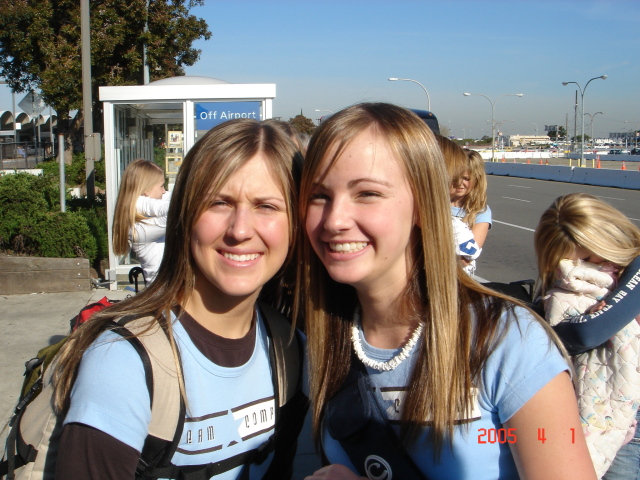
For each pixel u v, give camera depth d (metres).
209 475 1.46
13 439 1.42
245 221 1.46
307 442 3.41
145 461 1.36
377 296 1.49
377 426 1.48
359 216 1.39
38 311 6.15
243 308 1.56
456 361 1.37
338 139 1.39
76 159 20.95
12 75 22.34
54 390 1.35
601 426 1.95
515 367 1.31
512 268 8.80
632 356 1.92
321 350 1.62
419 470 1.43
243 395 1.55
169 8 19.89
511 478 1.38
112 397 1.27
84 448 1.23
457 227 3.03
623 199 18.38
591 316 1.93
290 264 1.80
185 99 6.80
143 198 3.86
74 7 18.67
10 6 18.00
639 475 2.03
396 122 1.39
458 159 3.41
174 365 1.38
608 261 2.09
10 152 27.61
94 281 7.16
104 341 1.34
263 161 1.48
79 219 7.53
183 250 1.51
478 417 1.36
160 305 1.47
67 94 18.81
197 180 1.46
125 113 7.34
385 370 1.48
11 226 7.27
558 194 21.19
